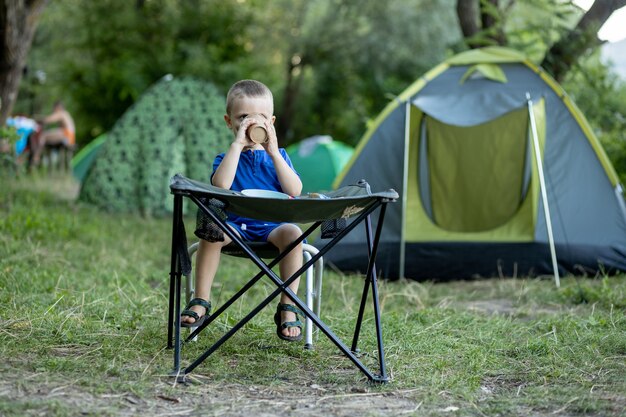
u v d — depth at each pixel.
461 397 2.91
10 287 4.55
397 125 6.55
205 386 2.92
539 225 6.22
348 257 6.27
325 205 2.81
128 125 9.87
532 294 5.33
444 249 6.21
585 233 6.19
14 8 8.75
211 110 10.03
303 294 5.16
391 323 4.16
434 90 6.58
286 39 16.81
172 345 3.41
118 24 15.39
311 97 17.81
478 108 6.13
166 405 2.68
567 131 6.41
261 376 3.11
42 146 13.05
